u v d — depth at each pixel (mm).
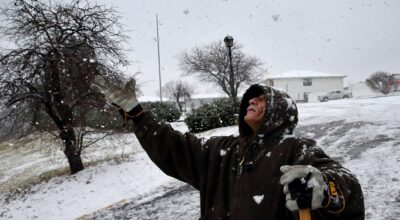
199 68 42312
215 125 18391
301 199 1355
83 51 12109
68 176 12273
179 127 22875
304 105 29406
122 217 7000
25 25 11602
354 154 8789
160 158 2273
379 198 5672
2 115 12430
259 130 1946
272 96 1953
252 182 1871
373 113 15891
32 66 11695
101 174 11414
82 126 12594
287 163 1820
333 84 68125
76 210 8695
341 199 1443
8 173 17094
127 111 2246
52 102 12414
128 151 15461
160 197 7957
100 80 2262
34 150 21938
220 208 2084
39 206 9633
